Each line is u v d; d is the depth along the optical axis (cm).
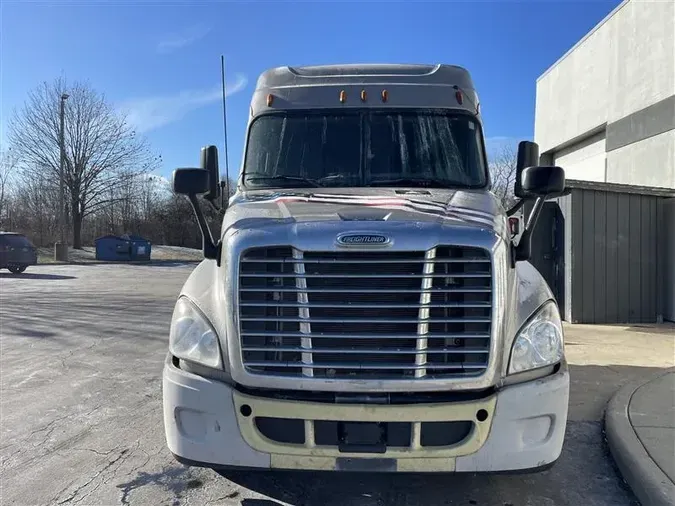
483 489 350
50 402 520
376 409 274
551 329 303
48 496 337
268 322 283
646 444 378
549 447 288
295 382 277
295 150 437
